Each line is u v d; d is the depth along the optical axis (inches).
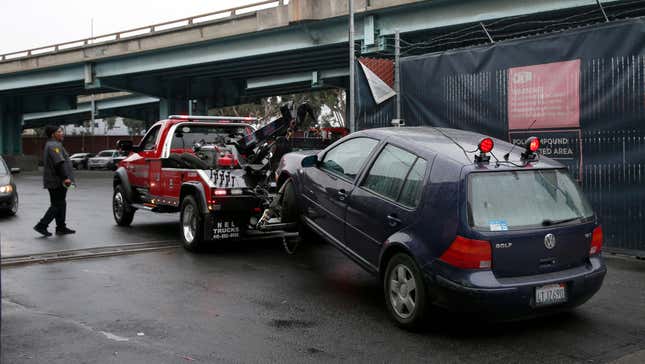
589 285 211.0
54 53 1696.6
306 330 211.3
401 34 1008.9
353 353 189.8
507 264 196.9
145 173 422.0
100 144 2603.3
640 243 314.7
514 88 358.6
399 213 217.9
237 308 236.5
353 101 490.6
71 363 176.7
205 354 186.1
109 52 1562.5
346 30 1103.6
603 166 325.1
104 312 228.4
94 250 352.5
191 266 313.7
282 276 292.0
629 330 215.6
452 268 195.5
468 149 222.1
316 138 386.0
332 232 262.1
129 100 2608.3
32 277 283.7
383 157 241.1
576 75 332.8
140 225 472.1
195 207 346.3
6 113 2185.0
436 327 217.0
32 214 555.5
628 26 312.0
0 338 190.2
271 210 309.0
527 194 209.2
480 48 374.6
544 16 834.2
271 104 2591.0
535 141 217.8
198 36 1350.9
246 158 378.3
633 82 311.4
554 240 204.4
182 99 1772.9
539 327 218.5
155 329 209.3
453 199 199.0
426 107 403.9
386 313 233.1
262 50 1273.4
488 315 195.3
